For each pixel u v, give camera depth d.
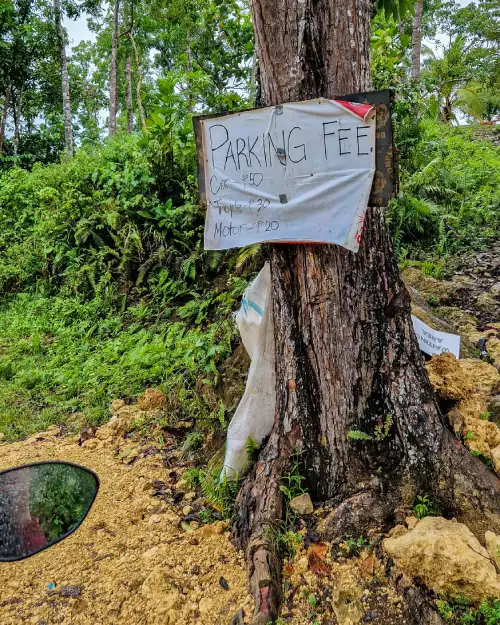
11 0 16.95
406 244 5.57
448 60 14.12
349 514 2.18
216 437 3.13
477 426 2.39
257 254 4.80
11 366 4.88
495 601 1.74
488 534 1.98
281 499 2.30
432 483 2.21
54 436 3.70
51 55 18.08
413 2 3.31
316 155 2.04
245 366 3.35
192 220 5.84
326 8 2.11
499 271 4.77
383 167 1.95
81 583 2.22
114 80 15.76
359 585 1.96
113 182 6.79
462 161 7.80
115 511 2.70
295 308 2.36
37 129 21.27
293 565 2.11
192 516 2.59
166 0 10.31
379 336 2.30
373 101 1.95
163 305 5.45
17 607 2.12
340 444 2.32
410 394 2.30
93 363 4.66
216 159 2.25
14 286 6.95
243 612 1.94
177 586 2.13
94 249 6.36
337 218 2.04
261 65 2.25
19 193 8.80
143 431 3.54
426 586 1.89
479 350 3.46
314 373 2.34
